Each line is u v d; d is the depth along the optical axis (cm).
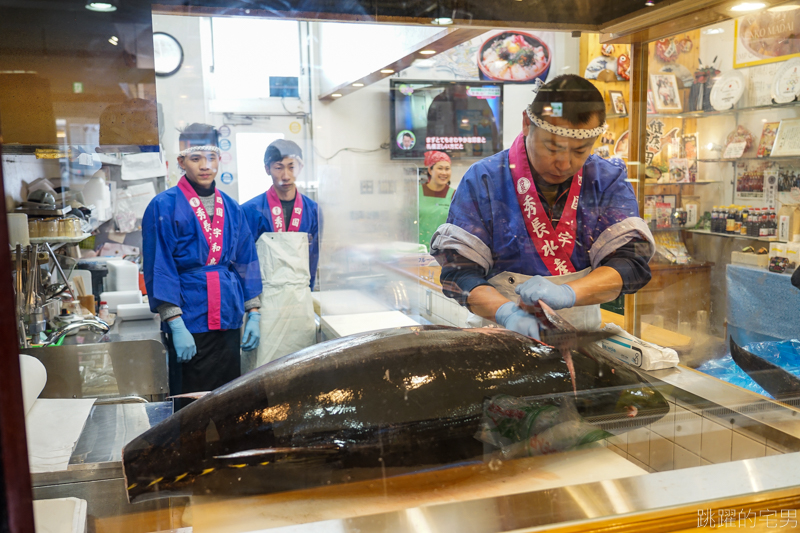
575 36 103
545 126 99
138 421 84
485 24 96
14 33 71
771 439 94
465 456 88
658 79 109
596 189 104
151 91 78
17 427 48
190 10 80
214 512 77
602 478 85
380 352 91
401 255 97
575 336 105
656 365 105
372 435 86
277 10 83
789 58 106
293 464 83
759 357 108
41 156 77
